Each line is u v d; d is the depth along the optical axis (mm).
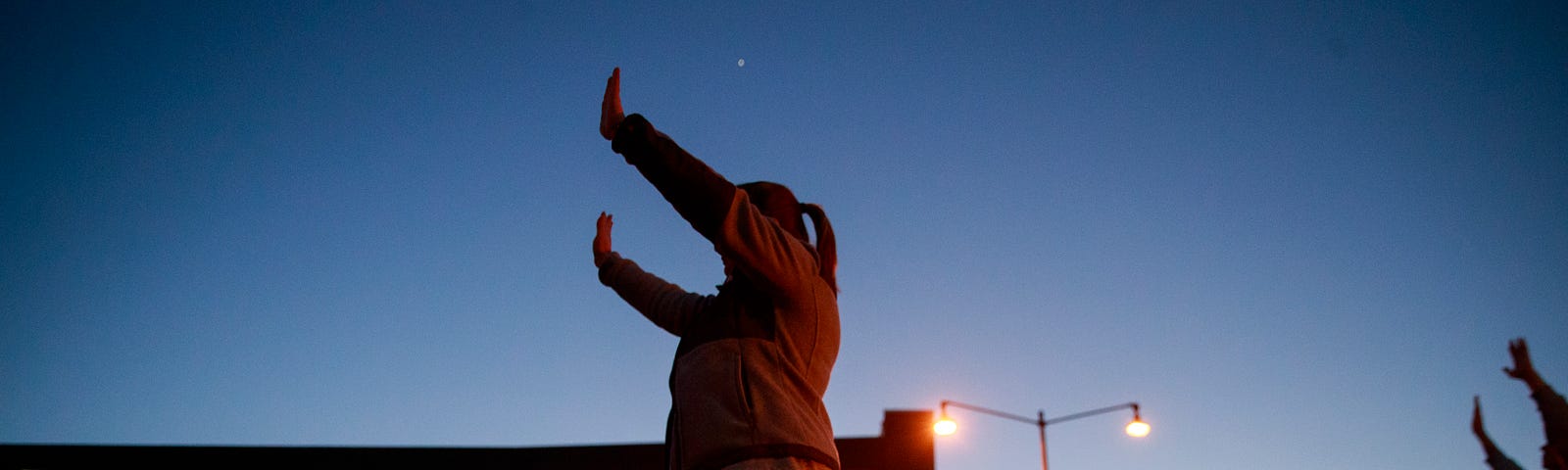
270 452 13750
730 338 1923
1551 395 2357
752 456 1771
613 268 2570
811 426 1852
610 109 1983
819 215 2348
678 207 1874
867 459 14359
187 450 13680
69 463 13430
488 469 13672
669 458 1929
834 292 2178
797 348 1933
